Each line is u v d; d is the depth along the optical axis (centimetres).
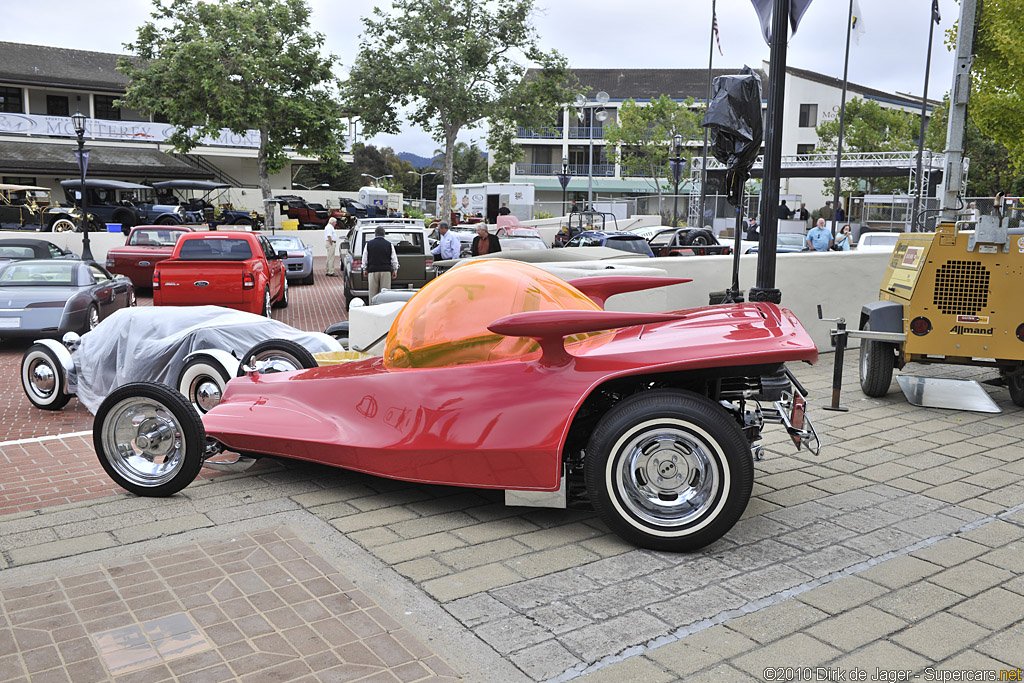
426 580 365
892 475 527
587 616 332
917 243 742
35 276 1172
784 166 3969
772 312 447
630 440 391
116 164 4141
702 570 377
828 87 5612
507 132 3100
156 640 308
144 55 3089
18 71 4397
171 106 3055
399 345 477
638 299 860
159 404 465
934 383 772
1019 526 436
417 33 2816
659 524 392
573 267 872
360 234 1684
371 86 2853
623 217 4650
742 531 427
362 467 460
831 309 1009
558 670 291
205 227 3281
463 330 455
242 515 447
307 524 434
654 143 4806
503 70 2973
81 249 2758
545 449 409
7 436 674
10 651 300
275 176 5075
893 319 738
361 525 434
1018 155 1770
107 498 479
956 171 872
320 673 286
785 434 629
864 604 343
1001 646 308
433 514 451
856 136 4719
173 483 471
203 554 391
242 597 345
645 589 357
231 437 492
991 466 547
